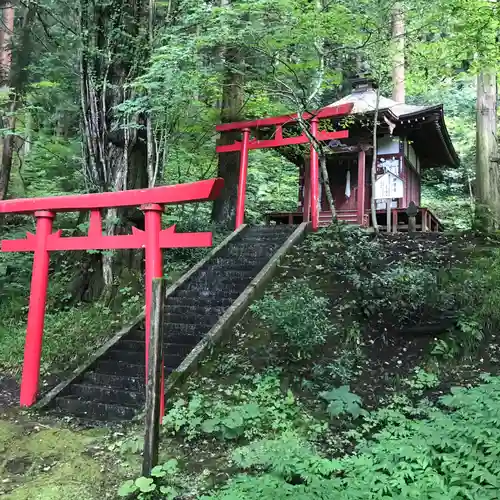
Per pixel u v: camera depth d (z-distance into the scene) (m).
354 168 13.45
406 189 13.16
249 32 9.10
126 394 6.58
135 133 10.02
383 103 12.95
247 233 11.18
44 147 13.38
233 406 5.61
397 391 5.75
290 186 19.41
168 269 10.42
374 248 8.99
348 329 6.84
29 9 11.56
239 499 3.59
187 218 12.37
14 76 11.72
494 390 4.70
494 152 11.20
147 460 4.23
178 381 6.21
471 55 8.77
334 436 5.01
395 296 7.16
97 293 9.88
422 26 8.84
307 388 5.88
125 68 10.12
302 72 11.15
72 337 8.73
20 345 8.77
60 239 6.99
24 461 5.02
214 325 7.23
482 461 3.67
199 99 12.19
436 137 13.62
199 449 5.04
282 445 4.37
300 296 7.31
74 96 11.37
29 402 6.73
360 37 9.35
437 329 6.57
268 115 12.66
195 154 12.84
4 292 10.26
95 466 4.81
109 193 6.48
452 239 9.47
